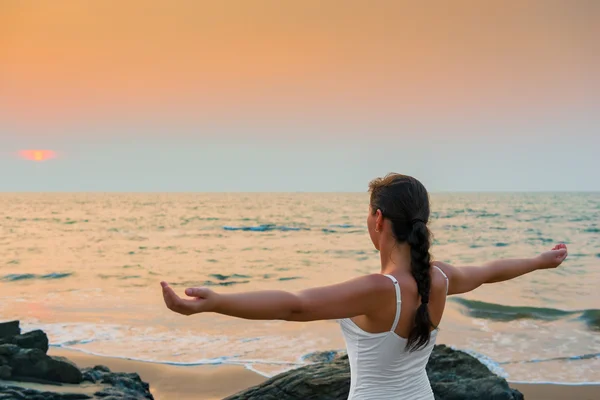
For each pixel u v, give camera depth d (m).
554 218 55.22
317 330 12.87
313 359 10.77
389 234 2.33
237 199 124.88
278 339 12.22
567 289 18.75
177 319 14.27
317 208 81.69
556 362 10.76
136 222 57.00
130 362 10.62
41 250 34.69
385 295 2.20
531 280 20.38
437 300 2.41
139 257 31.33
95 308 16.11
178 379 9.68
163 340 12.28
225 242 39.12
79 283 21.80
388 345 2.25
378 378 2.28
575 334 13.05
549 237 38.84
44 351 7.86
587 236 39.41
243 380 9.62
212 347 11.68
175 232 46.91
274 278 24.11
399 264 2.31
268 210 77.12
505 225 47.88
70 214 69.75
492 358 11.05
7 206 90.81
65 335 12.84
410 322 2.25
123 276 24.09
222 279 23.97
